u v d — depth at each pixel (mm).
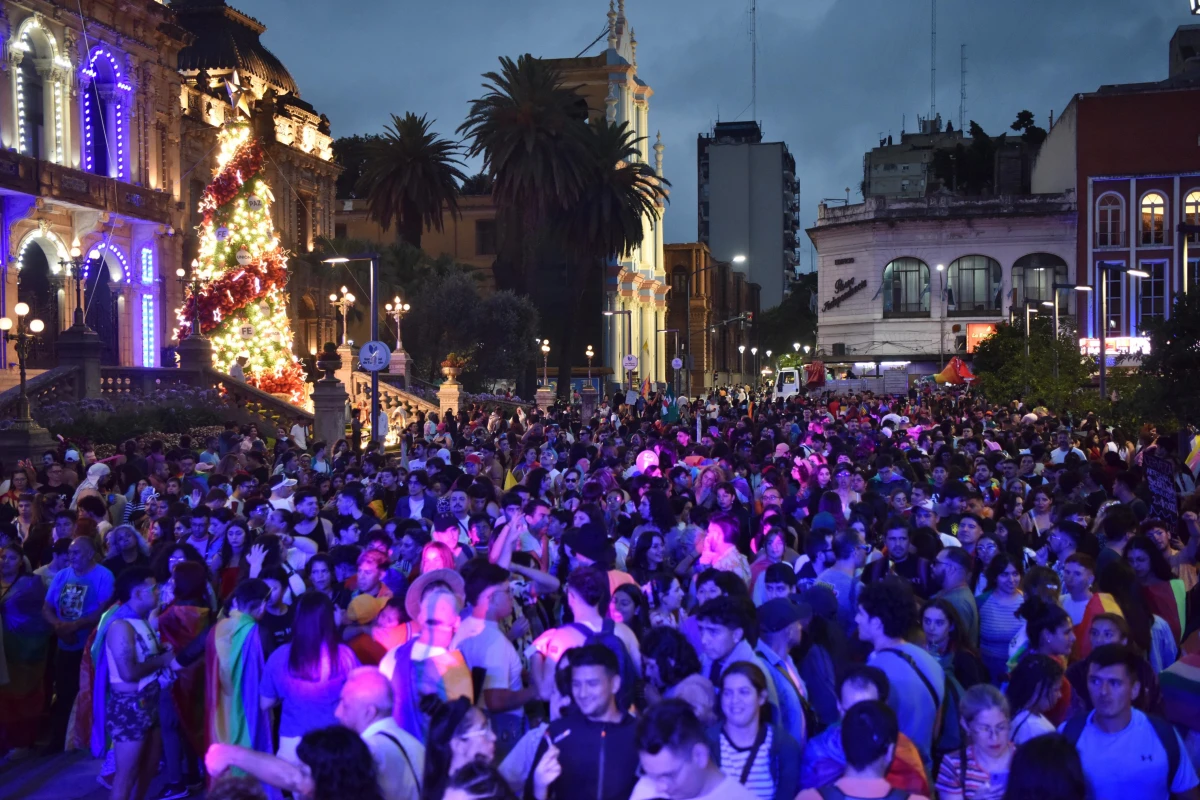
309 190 57094
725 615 5508
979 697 4926
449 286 57594
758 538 10109
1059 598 7586
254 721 6504
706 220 154625
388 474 13305
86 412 26750
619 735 4742
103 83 40531
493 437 22234
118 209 38938
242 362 38812
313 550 9141
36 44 37562
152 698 7383
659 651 5539
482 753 4527
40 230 36812
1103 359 28406
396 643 6746
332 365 30531
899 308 75938
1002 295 73938
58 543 9141
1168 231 70438
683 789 4117
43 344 37719
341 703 5016
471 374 57844
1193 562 8984
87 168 39688
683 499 11453
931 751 5684
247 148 39938
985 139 90250
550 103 56781
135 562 9195
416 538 8641
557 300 74625
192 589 7617
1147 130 70438
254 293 39219
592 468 14766
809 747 5043
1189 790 5070
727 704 4809
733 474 13672
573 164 56656
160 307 42875
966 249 74500
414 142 58562
